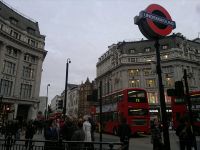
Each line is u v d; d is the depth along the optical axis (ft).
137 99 72.02
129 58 196.54
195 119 64.18
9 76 130.72
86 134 30.99
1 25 126.62
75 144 23.91
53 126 28.25
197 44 203.10
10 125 53.93
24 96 140.77
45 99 162.81
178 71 176.55
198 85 183.83
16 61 137.18
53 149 23.66
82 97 322.14
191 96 67.31
